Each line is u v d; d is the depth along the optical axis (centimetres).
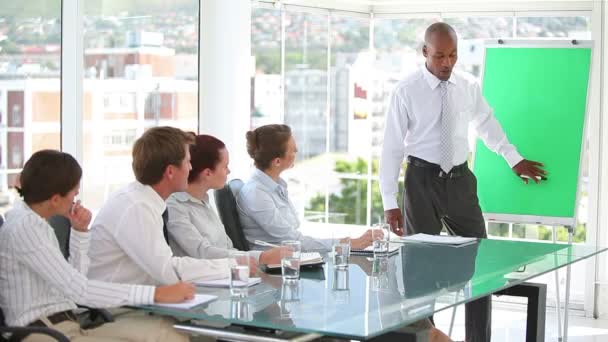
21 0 467
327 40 666
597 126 614
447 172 508
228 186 412
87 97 505
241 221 416
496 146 548
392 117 516
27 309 291
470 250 412
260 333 257
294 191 657
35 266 288
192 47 580
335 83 673
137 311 312
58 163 298
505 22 651
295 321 257
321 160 670
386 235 392
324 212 675
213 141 371
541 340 408
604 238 618
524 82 571
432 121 507
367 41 686
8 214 301
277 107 639
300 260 350
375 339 299
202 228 371
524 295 407
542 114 564
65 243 333
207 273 319
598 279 627
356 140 686
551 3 637
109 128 521
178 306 276
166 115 563
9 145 467
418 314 270
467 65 662
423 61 672
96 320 305
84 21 502
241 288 296
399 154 517
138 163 319
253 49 620
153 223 312
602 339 565
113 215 317
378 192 695
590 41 560
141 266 311
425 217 512
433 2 664
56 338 270
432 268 359
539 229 650
